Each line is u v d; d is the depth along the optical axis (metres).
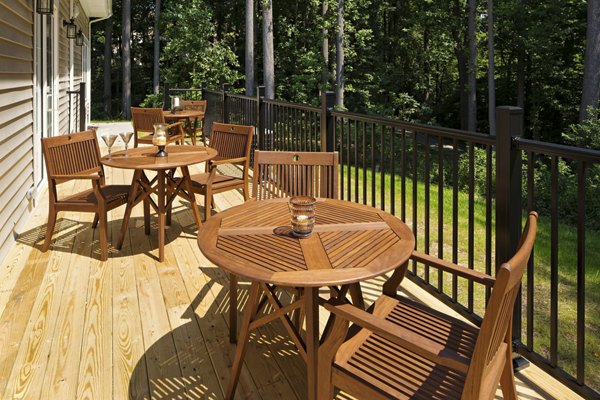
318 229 1.96
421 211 5.97
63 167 3.54
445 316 1.76
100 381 2.02
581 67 19.38
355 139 3.43
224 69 18.69
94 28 26.62
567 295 3.76
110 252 3.56
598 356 2.78
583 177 1.72
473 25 19.03
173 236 3.96
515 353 2.13
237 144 4.29
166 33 18.88
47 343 2.30
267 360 2.19
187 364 2.15
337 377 1.48
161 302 2.76
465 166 11.47
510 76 22.31
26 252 3.53
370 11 23.08
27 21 4.41
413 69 23.75
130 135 4.03
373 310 1.79
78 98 9.70
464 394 1.22
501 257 2.09
